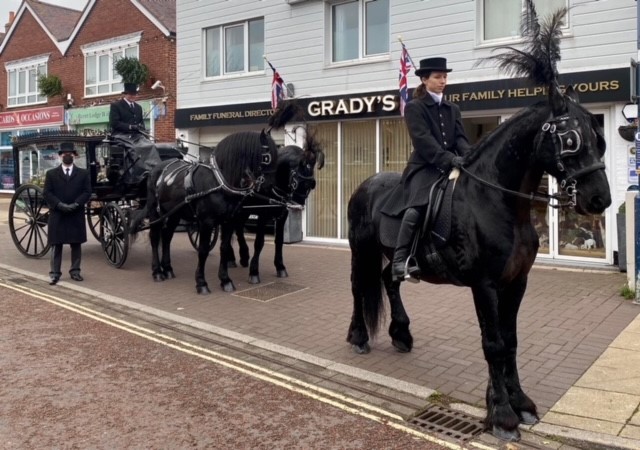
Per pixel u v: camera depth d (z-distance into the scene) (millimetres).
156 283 9734
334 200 13789
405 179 5059
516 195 4238
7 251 13211
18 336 6816
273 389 5266
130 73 18500
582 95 10094
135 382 5414
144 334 6938
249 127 15219
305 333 6914
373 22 13008
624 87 9727
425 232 4746
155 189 9906
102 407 4855
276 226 9992
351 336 6230
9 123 25125
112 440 4277
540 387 5145
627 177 9930
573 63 10281
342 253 12484
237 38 15453
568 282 9117
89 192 9703
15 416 4680
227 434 4379
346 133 13492
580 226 10641
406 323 6137
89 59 21812
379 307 5953
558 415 4602
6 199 25328
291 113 9836
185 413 4746
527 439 4293
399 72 12219
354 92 12977
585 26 10133
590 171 3785
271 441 4273
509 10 11164
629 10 9750
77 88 22359
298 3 13789
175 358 6090
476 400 4969
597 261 10453
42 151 12336
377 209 5562
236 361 6000
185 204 9117
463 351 6188
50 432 4402
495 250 4285
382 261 6121
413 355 6086
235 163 8578
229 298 8656
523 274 4496
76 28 21922
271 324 7301
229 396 5102
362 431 4434
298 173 9422
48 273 10555
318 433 4398
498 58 4387
